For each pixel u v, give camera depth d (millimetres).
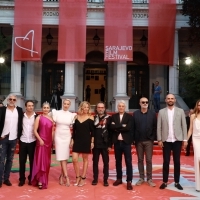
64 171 6887
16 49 16781
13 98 6840
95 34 21047
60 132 6930
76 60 16766
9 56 21062
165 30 16953
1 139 6750
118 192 6301
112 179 7570
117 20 16844
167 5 17016
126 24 16844
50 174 8266
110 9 16891
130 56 16688
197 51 20734
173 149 6691
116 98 17453
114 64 21109
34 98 21047
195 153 6602
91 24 17812
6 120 6766
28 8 16922
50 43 21359
